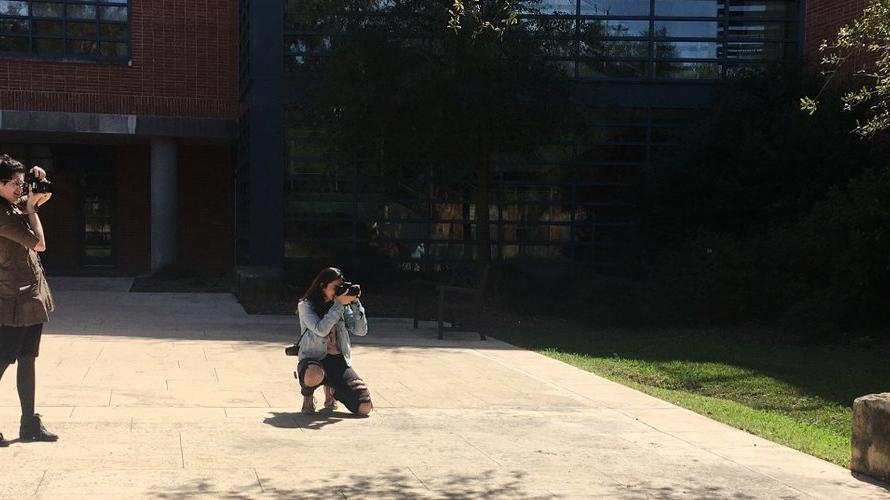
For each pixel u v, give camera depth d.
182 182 24.34
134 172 24.28
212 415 7.11
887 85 8.91
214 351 10.57
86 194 24.28
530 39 14.83
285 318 14.52
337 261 17.86
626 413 7.90
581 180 19.84
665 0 19.81
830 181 15.49
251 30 18.70
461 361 10.61
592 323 14.95
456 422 7.24
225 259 24.62
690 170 16.39
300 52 18.86
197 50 22.14
